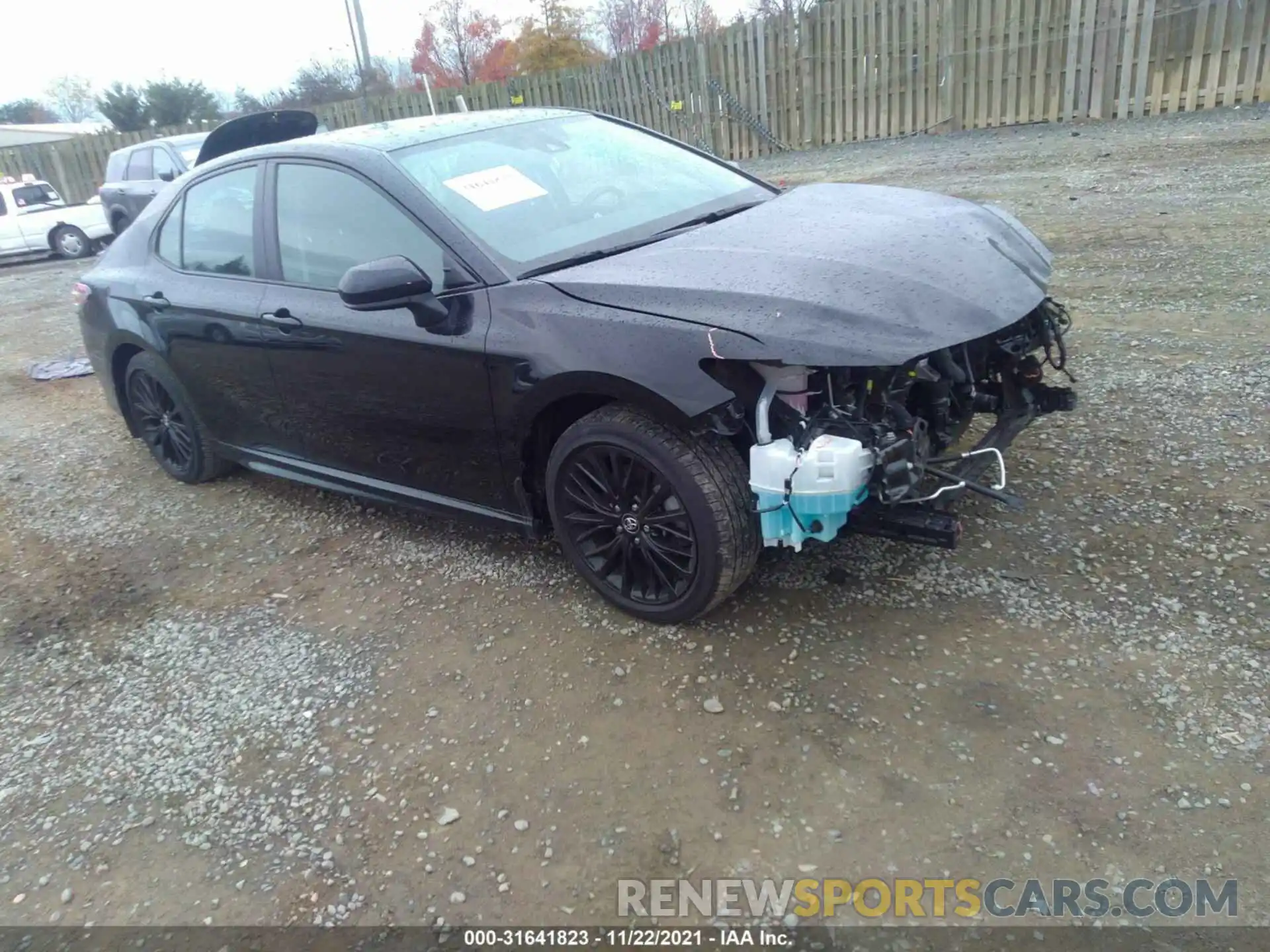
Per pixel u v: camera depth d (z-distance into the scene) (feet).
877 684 9.36
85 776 9.66
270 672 10.96
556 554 12.69
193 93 112.78
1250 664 8.98
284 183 12.94
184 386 15.28
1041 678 9.15
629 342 9.30
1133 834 7.46
